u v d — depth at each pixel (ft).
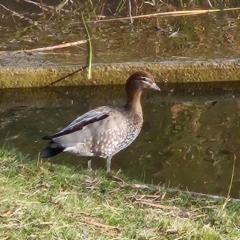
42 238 23.31
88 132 32.17
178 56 47.98
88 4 58.34
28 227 23.88
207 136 39.32
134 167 35.14
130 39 51.21
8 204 25.17
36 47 49.44
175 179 33.94
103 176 29.76
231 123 41.50
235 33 52.80
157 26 53.78
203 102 45.24
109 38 51.37
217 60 47.11
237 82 47.09
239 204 28.63
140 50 49.03
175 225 25.25
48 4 59.21
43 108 43.91
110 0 59.41
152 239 24.31
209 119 42.11
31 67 45.73
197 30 53.31
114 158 36.14
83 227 24.50
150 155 36.60
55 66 45.96
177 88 46.75
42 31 52.75
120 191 28.22
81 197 27.07
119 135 33.09
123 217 25.71
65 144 31.73
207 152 37.11
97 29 53.36
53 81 45.96
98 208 26.04
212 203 28.27
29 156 35.73
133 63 46.39
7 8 56.80
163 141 38.45
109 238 23.99
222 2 58.29
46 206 25.34
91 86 46.32
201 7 58.23
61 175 28.71
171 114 42.80
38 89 45.96
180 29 53.57
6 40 50.62
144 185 29.17
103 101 45.62
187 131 40.04
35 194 26.55
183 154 36.83
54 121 41.50
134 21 55.16
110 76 46.16
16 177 27.84
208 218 26.68
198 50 49.21
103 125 32.45
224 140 38.78
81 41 46.24
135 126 34.01
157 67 46.44
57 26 53.88
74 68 45.96
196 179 33.88
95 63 46.32
